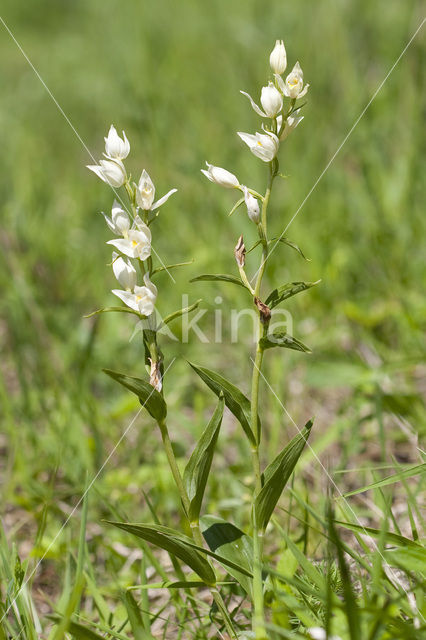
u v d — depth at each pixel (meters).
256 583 0.65
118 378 0.66
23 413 1.04
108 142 0.67
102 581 0.83
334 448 1.01
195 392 1.16
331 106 1.74
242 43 2.00
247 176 1.62
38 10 3.71
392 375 1.09
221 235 1.52
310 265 1.36
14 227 1.54
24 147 2.25
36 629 0.73
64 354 1.20
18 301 1.27
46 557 0.85
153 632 0.76
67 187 2.05
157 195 1.61
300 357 1.17
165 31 2.27
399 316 1.17
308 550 0.81
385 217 1.41
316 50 1.83
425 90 1.53
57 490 0.96
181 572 0.74
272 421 1.00
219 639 0.72
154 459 0.98
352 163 1.68
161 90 1.94
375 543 0.71
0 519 0.77
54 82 2.65
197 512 0.68
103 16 2.81
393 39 1.78
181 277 1.40
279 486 0.68
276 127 0.68
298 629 0.68
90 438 1.00
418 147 1.41
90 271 1.52
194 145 1.74
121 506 0.92
